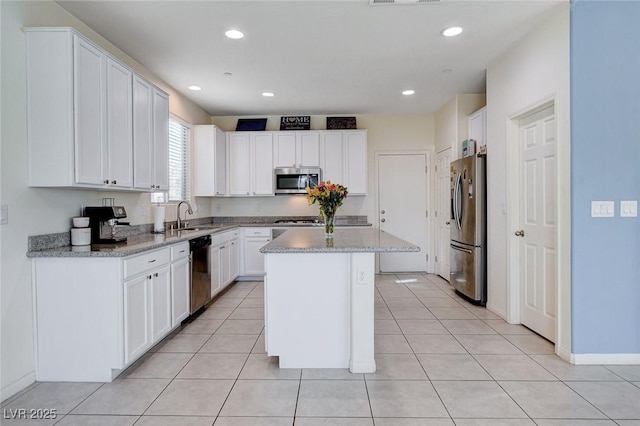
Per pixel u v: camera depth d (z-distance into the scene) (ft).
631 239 8.46
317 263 8.52
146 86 10.80
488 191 12.82
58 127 7.66
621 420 6.40
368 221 19.52
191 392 7.41
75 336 7.82
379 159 19.51
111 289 7.77
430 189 19.49
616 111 8.38
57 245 8.52
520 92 10.61
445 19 9.36
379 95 15.92
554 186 9.39
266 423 6.35
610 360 8.55
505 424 6.29
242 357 9.14
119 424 6.32
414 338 10.34
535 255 10.54
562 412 6.64
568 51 8.47
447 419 6.45
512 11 8.95
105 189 9.71
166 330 9.97
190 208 15.14
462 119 15.89
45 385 7.68
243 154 18.51
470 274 13.78
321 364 8.55
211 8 8.77
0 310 7.09
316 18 9.27
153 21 9.36
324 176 18.40
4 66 7.20
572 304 8.55
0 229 7.09
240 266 17.61
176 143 15.29
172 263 10.36
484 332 10.77
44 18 8.16
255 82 14.07
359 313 8.27
